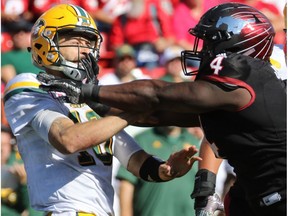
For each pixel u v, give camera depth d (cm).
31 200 1689
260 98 1534
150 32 3356
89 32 1698
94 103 1684
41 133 1631
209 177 1745
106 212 1677
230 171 2580
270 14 3334
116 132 1602
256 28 1588
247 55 1591
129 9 3400
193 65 3028
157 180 1723
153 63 3278
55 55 1688
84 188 1653
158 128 2564
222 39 1581
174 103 1530
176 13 3400
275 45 1847
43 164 1666
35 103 1666
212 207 1734
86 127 1590
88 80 1678
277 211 1569
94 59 1683
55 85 1577
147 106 1548
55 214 1636
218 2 3353
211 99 1513
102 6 3453
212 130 1569
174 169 1692
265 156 1552
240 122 1539
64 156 1659
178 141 2561
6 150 2578
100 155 1688
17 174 2550
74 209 1633
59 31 1689
